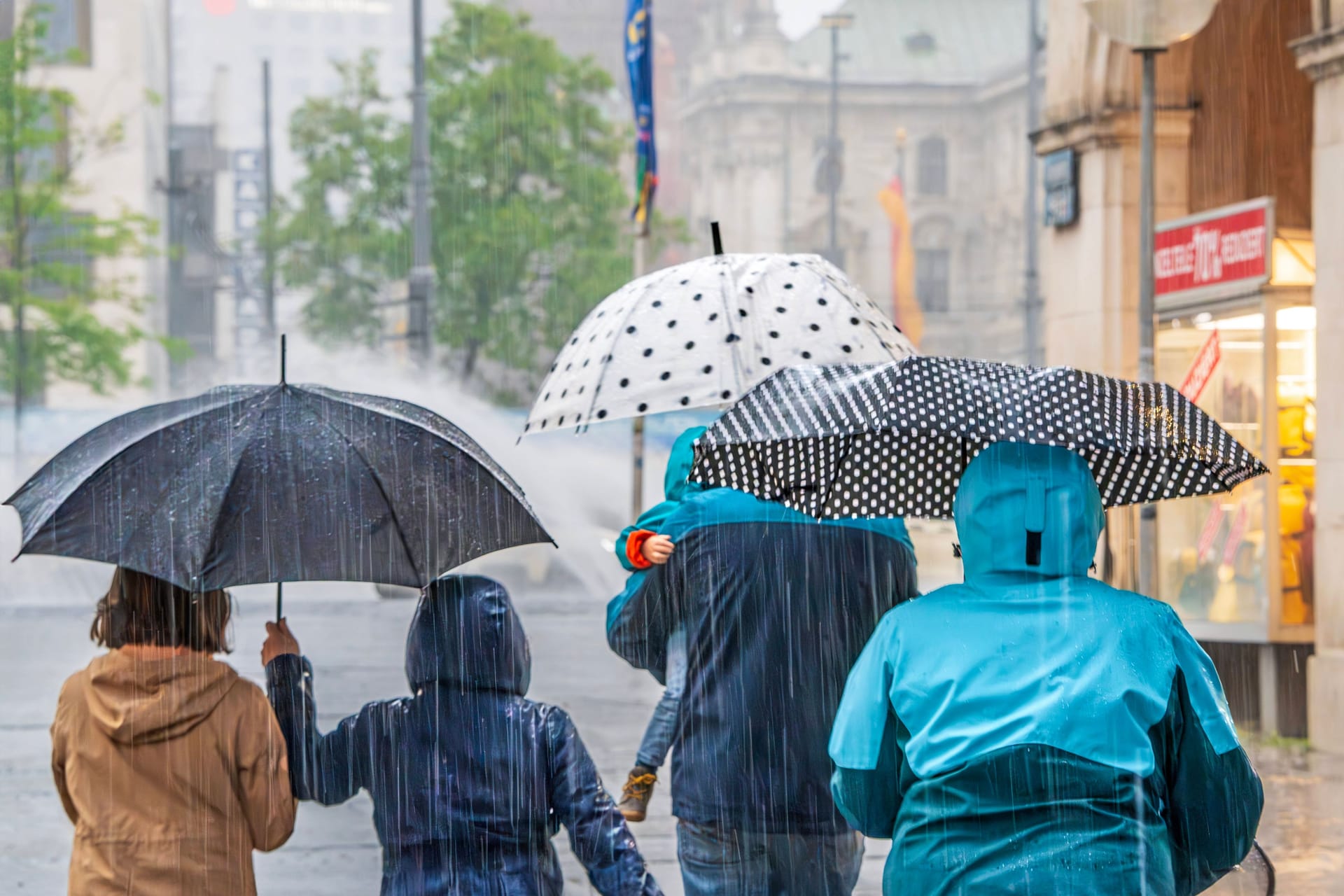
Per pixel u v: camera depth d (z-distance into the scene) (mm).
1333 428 24562
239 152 191875
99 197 124250
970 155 181500
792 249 180875
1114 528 29438
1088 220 36594
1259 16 32719
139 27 126562
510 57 104188
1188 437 7535
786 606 9984
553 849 8977
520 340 100688
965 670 7113
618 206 103938
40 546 8219
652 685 32531
